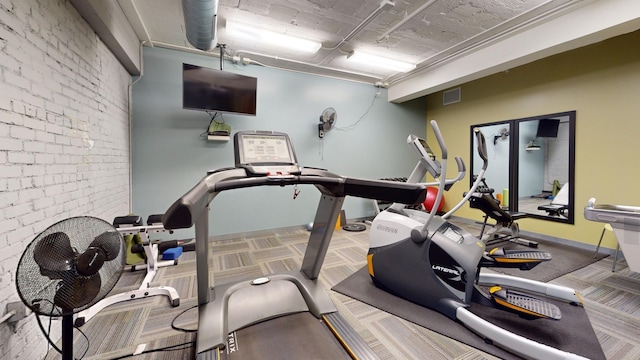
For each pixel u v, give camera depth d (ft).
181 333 5.95
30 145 5.12
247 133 5.95
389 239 7.72
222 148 13.20
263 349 4.83
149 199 11.87
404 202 5.20
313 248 6.82
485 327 5.58
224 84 12.00
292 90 14.89
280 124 14.60
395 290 7.56
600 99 11.37
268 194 14.37
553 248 11.95
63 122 6.30
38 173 5.33
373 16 9.72
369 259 8.19
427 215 8.08
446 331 5.98
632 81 10.52
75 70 6.91
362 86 17.11
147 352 5.33
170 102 12.14
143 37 10.98
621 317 6.52
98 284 4.27
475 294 6.42
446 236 7.01
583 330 5.98
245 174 5.31
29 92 5.13
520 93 14.19
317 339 5.13
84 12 7.18
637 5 7.95
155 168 11.94
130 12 9.25
